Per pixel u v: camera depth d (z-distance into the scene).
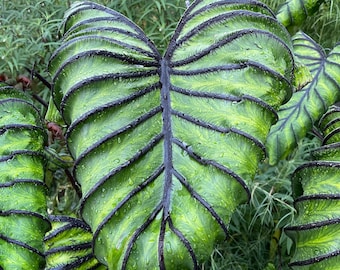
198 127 0.46
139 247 0.41
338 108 0.78
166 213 0.42
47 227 0.52
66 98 0.48
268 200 0.76
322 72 0.77
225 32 0.49
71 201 0.81
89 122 0.46
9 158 0.53
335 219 0.51
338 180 0.54
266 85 0.48
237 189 0.44
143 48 0.50
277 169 0.82
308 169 0.56
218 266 0.77
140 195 0.43
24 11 0.90
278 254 0.79
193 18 0.51
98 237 0.43
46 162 0.56
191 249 0.41
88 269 0.58
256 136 0.46
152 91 0.47
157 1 0.86
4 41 0.82
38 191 0.53
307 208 0.54
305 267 0.51
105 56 0.48
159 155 0.45
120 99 0.46
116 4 0.89
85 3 0.57
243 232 0.82
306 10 0.83
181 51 0.49
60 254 0.59
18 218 0.50
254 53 0.48
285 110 0.75
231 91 0.47
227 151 0.45
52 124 0.68
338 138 0.65
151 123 0.46
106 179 0.43
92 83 0.47
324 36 1.10
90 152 0.45
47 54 0.86
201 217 0.42
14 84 0.79
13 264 0.48
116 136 0.45
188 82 0.48
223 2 0.51
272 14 0.53
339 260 0.49
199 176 0.44
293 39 0.82
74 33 0.52
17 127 0.55
